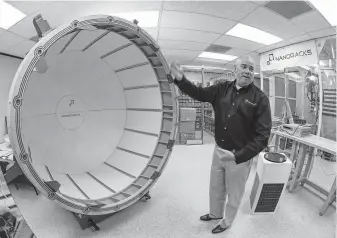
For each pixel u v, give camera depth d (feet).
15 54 14.83
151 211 6.20
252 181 8.47
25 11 8.39
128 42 5.63
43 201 6.72
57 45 4.65
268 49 14.53
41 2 7.78
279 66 14.20
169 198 6.98
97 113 6.26
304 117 14.16
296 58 12.96
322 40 11.64
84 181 5.62
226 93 4.91
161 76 6.16
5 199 3.13
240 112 4.51
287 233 5.36
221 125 4.82
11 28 10.01
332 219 6.02
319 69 11.80
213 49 14.85
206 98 5.17
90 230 5.34
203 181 8.42
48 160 5.02
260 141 4.09
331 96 13.37
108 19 4.22
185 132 14.96
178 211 6.22
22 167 3.46
